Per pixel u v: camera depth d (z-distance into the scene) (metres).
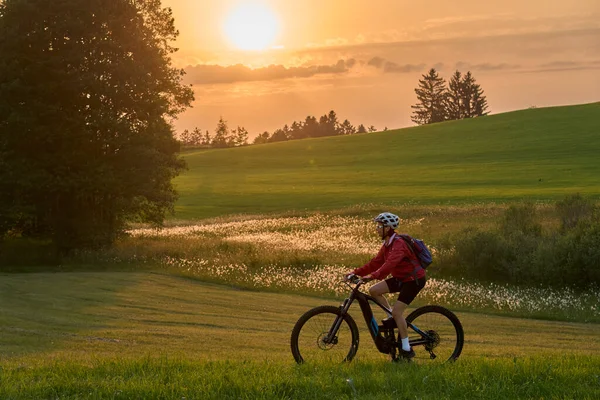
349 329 8.62
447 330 8.95
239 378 7.28
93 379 7.48
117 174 37.56
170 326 17.75
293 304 23.78
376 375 7.61
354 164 103.31
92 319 18.41
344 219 52.88
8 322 16.94
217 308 22.02
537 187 65.19
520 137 110.00
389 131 140.38
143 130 38.78
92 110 37.00
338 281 28.34
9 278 27.16
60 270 32.53
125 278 28.45
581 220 32.97
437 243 37.53
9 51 36.78
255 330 17.59
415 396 6.80
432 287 27.88
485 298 26.30
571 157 87.88
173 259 34.16
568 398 6.77
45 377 7.62
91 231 37.19
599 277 27.98
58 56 36.66
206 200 72.69
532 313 23.89
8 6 36.69
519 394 7.05
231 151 134.38
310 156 118.00
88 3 37.12
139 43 38.94
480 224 45.25
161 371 7.80
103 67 37.00
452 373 7.71
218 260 33.31
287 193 74.56
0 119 37.00
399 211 53.53
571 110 130.88
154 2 42.03
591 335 19.25
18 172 35.84
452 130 127.00
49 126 36.41
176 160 40.91
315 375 7.55
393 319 8.64
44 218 37.97
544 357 9.26
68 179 36.19
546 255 29.34
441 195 63.66
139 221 54.25
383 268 8.23
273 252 35.53
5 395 6.83
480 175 78.44
